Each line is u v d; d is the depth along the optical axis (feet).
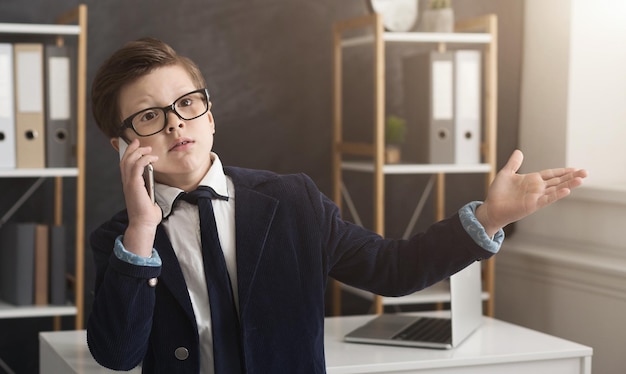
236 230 4.48
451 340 7.41
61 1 10.21
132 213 4.07
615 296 9.88
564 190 4.20
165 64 4.41
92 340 4.19
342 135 11.37
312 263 4.54
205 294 4.44
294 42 11.09
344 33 11.25
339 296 11.15
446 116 10.36
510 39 11.91
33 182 10.30
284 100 11.10
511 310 11.59
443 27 10.46
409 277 4.49
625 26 11.16
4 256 9.77
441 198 11.41
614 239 10.25
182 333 4.39
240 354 4.40
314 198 4.71
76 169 9.26
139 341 4.15
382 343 7.48
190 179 4.59
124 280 4.00
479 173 12.10
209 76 10.80
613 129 11.19
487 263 10.85
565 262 10.51
